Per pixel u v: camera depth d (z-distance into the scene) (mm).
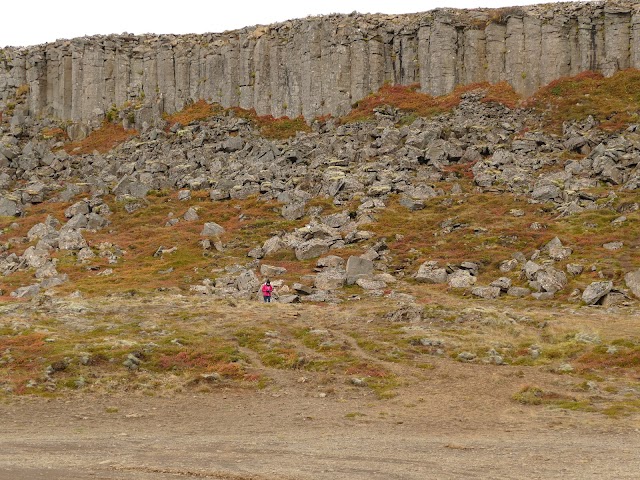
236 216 95438
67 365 39062
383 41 135125
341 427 29719
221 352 43219
